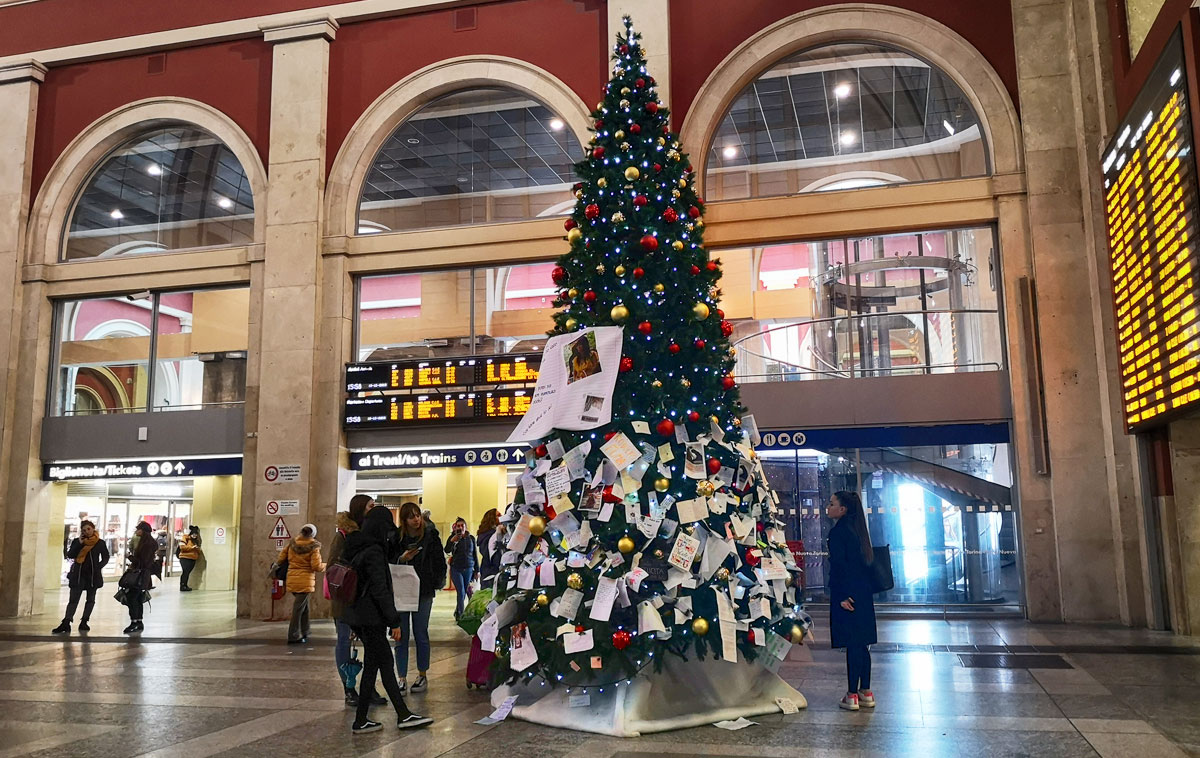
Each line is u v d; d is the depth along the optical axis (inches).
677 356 273.4
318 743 234.8
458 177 633.0
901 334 553.6
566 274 297.6
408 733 245.6
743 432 287.4
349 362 619.8
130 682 340.2
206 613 640.4
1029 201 528.7
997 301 545.3
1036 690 293.7
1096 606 493.7
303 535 470.9
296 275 617.0
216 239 668.1
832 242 568.7
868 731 237.0
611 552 255.1
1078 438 506.3
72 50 690.8
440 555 322.0
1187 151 360.2
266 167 648.4
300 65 641.0
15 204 682.8
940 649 395.2
